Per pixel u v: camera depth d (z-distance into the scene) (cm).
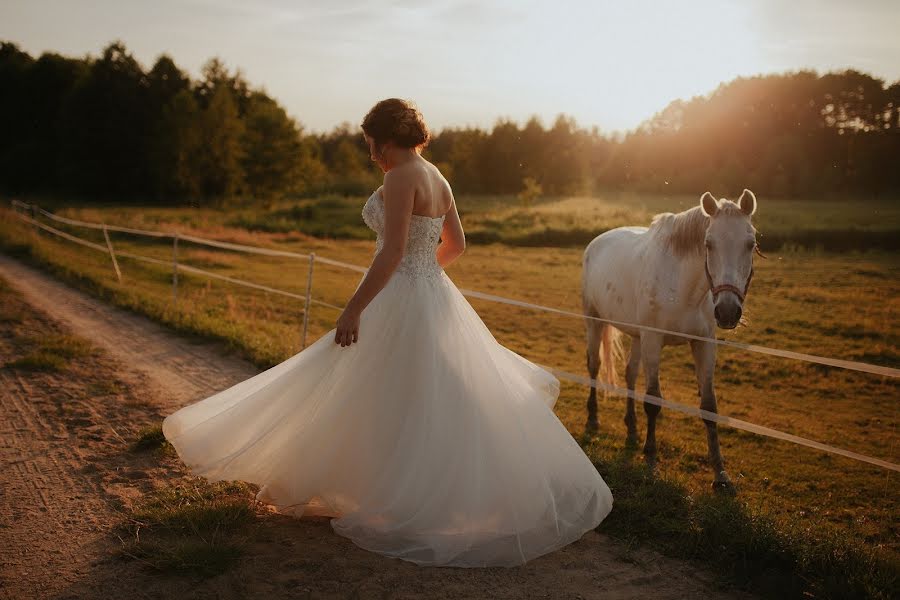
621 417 665
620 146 8894
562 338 1106
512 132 7706
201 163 5456
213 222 3369
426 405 266
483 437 273
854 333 1136
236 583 258
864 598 263
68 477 361
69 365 606
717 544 304
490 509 268
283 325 965
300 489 262
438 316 279
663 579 281
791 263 2050
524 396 297
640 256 520
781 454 581
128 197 6025
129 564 271
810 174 6184
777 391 819
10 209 2847
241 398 302
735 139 7631
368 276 255
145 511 314
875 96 7400
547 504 278
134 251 1948
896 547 389
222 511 307
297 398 278
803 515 434
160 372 608
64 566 270
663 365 941
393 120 266
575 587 269
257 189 5653
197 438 283
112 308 961
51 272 1318
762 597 271
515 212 3678
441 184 285
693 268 458
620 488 370
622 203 5300
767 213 3584
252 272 1692
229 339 737
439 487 261
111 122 5950
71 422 450
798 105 7669
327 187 6200
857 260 2148
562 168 7450
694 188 6975
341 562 274
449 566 272
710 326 477
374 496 260
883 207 4266
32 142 6103
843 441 629
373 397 269
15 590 251
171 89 6538
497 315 1280
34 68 6391
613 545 309
